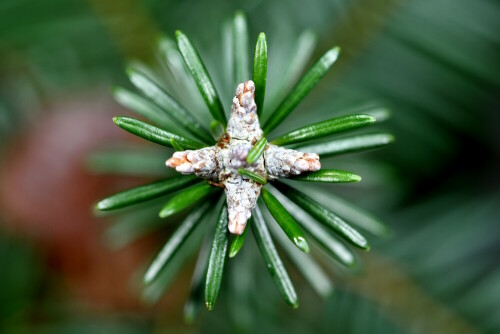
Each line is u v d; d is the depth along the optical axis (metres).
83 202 0.23
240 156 0.15
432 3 0.22
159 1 0.22
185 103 0.19
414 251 0.22
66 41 0.22
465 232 0.22
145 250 0.23
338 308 0.21
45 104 0.23
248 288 0.20
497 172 0.23
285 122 0.21
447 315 0.21
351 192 0.22
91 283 0.23
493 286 0.21
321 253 0.20
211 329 0.21
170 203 0.15
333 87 0.22
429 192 0.23
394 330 0.21
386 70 0.22
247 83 0.15
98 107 0.23
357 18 0.22
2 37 0.22
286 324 0.21
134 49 0.22
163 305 0.22
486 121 0.22
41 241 0.23
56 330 0.22
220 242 0.16
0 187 0.23
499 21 0.22
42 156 0.23
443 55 0.22
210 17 0.22
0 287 0.22
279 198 0.17
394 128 0.22
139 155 0.20
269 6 0.22
